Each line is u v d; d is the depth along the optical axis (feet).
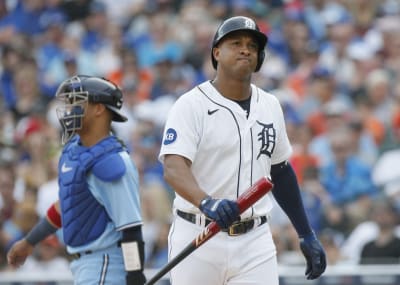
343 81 141.79
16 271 109.40
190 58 150.30
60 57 157.07
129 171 59.36
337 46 149.07
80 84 60.59
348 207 116.16
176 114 56.95
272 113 58.70
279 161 59.82
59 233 107.04
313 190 116.47
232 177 57.11
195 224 57.67
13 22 167.84
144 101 141.69
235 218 52.42
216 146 56.90
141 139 128.36
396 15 158.30
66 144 61.77
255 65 57.21
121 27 161.79
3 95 152.76
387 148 127.54
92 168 59.31
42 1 168.55
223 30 56.54
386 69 143.33
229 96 57.62
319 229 114.01
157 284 91.04
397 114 131.75
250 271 57.67
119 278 59.62
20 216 116.78
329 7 157.69
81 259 60.29
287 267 93.15
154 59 152.15
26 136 136.56
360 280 90.17
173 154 56.08
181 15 159.63
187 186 54.70
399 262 101.35
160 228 109.81
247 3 159.84
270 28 154.61
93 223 59.72
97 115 60.75
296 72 145.79
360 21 154.71
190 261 57.62
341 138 121.39
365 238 107.65
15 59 155.02
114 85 61.67
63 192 60.44
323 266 61.16
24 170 126.72
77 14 167.22
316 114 133.49
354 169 120.78
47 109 147.43
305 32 151.84
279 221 108.58
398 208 111.55
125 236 58.90
